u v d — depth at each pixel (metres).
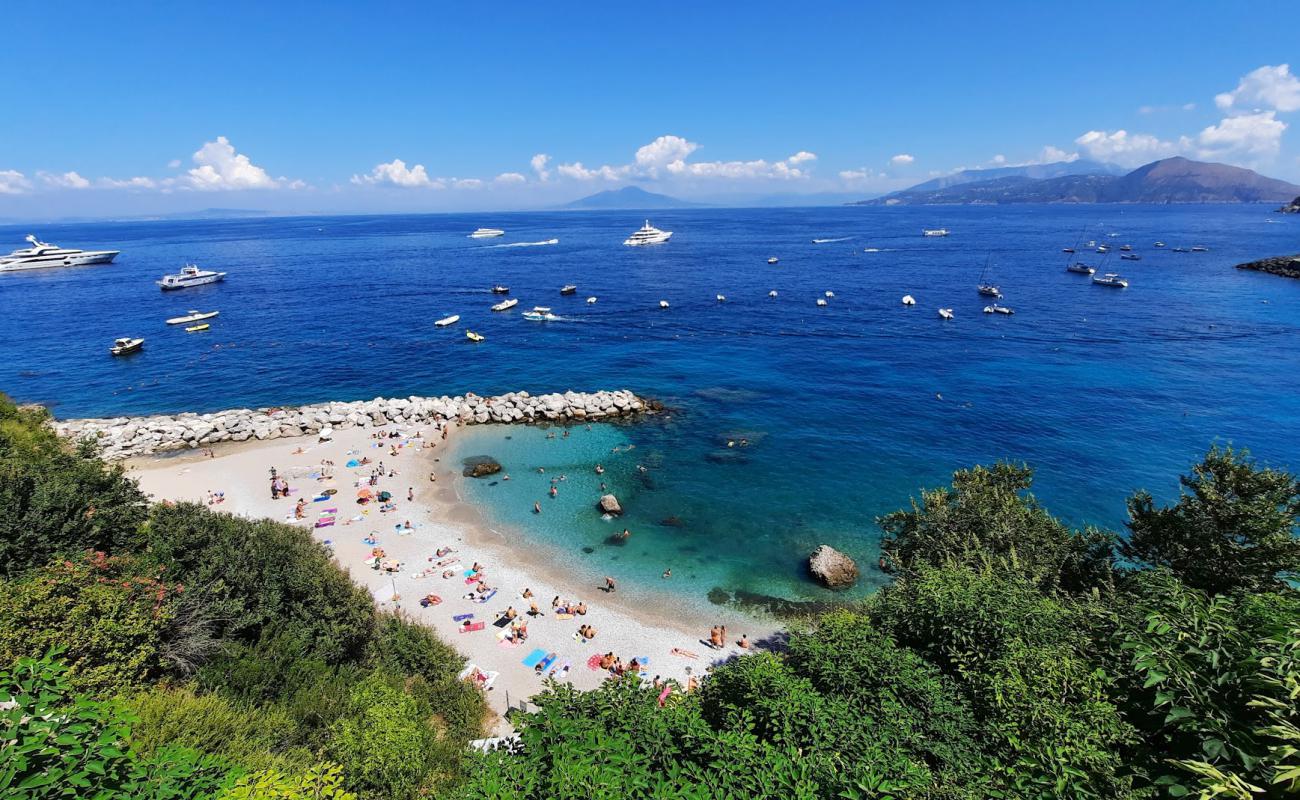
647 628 31.94
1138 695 11.69
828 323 98.31
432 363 79.44
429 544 39.31
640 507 44.41
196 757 10.34
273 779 10.53
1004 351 80.12
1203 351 76.94
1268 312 96.06
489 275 156.12
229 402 66.19
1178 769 9.40
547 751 11.91
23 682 9.26
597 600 34.19
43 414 40.88
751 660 16.12
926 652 16.36
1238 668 8.89
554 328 97.69
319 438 54.88
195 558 22.98
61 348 85.12
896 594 19.44
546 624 32.06
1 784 7.77
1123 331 87.62
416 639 27.77
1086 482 45.88
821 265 166.62
